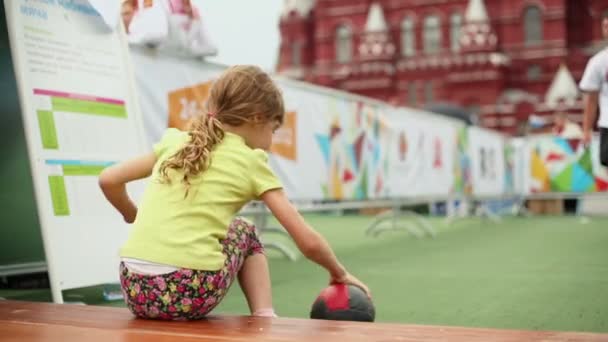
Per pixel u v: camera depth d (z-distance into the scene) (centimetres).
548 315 320
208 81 442
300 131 589
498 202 1445
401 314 325
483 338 170
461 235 846
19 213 374
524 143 1401
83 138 311
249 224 232
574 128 1497
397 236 834
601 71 498
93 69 322
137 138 335
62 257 291
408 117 839
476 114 2895
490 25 2942
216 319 210
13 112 368
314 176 612
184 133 231
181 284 207
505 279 442
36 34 298
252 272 230
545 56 2888
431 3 2994
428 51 3012
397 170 804
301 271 487
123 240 320
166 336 178
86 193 307
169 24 399
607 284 416
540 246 682
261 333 182
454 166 1023
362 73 3022
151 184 221
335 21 3089
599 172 1349
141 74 389
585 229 941
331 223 1134
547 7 2892
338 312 230
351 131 684
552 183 1384
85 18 324
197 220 212
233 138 221
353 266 517
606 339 168
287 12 3206
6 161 367
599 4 2839
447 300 363
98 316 216
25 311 225
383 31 3005
